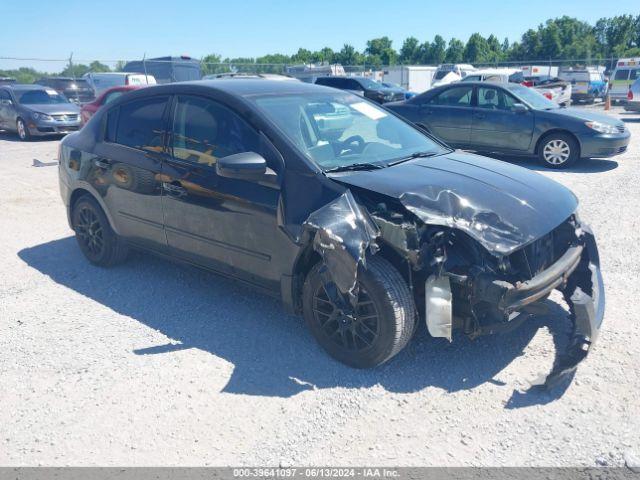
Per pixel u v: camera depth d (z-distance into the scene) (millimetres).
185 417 2965
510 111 9812
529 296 2998
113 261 5016
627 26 81875
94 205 4848
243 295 4441
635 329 3727
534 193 3459
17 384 3301
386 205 3160
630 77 23797
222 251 3834
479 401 3037
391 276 3098
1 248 5781
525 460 2605
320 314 3439
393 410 2982
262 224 3486
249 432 2840
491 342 3611
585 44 83500
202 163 3873
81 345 3729
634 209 6684
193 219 3949
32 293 4602
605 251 5266
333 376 3303
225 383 3256
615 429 2783
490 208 3131
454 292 3113
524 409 2959
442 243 3051
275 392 3162
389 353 3189
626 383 3141
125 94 4660
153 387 3232
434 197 3117
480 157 4238
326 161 3516
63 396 3172
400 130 4410
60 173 5199
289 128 3627
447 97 10586
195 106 4035
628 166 9633
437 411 2965
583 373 3248
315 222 3029
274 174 3426
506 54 95562
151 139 4277
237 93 3889
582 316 3141
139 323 4023
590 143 9188
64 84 20188
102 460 2670
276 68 28703
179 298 4426
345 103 4355
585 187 8031
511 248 2936
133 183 4355
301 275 3516
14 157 11781
